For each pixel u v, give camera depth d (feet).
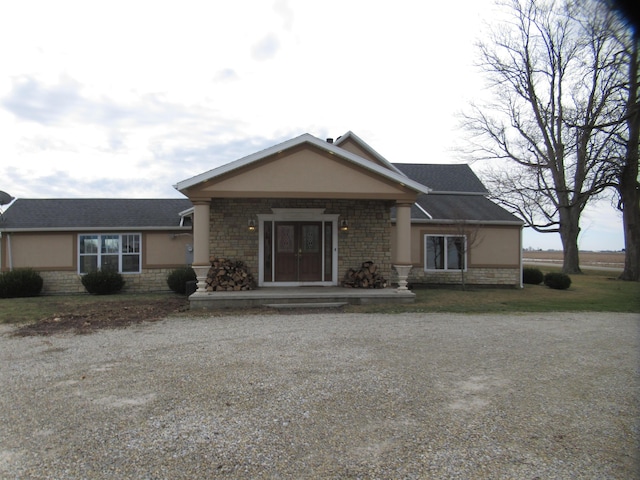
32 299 44.42
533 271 64.08
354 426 13.02
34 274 48.78
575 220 86.99
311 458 11.15
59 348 23.11
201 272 37.83
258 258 44.65
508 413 14.01
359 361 19.99
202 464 10.89
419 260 54.24
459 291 49.52
